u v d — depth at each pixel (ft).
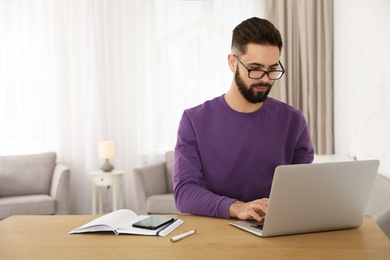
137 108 18.45
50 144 18.25
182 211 6.36
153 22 18.26
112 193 18.28
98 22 18.20
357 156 13.83
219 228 5.59
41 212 15.51
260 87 5.97
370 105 12.45
